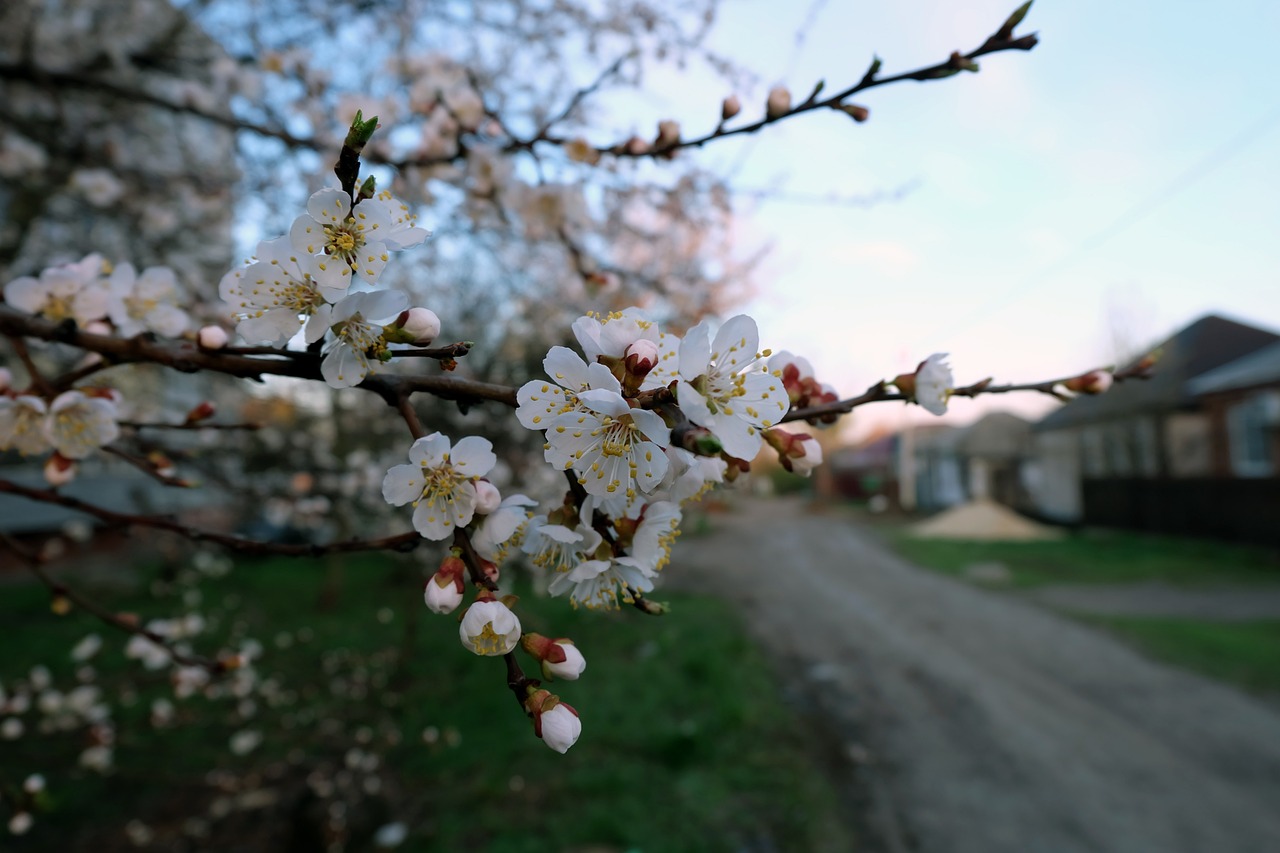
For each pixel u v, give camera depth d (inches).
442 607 36.2
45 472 54.9
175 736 205.9
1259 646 302.2
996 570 507.8
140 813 174.4
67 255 167.6
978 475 981.2
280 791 182.2
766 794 187.0
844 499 1382.9
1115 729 225.9
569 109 89.8
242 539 53.0
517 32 152.4
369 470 193.9
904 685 269.6
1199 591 418.0
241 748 195.9
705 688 250.4
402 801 181.3
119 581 378.3
